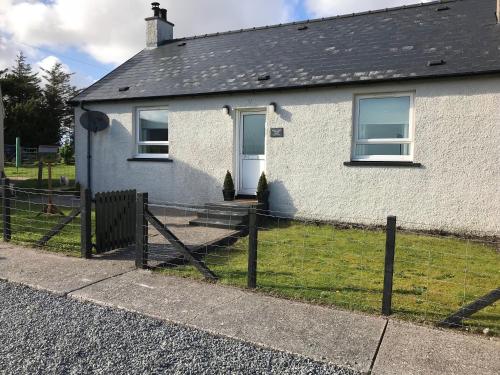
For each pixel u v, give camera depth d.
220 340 3.87
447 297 5.00
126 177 12.54
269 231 8.82
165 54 14.20
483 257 6.88
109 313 4.46
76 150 13.38
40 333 3.95
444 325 4.20
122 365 3.40
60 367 3.35
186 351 3.65
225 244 7.78
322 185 9.68
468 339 3.92
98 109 12.85
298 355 3.58
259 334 3.96
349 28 11.58
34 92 51.22
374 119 9.28
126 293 5.00
